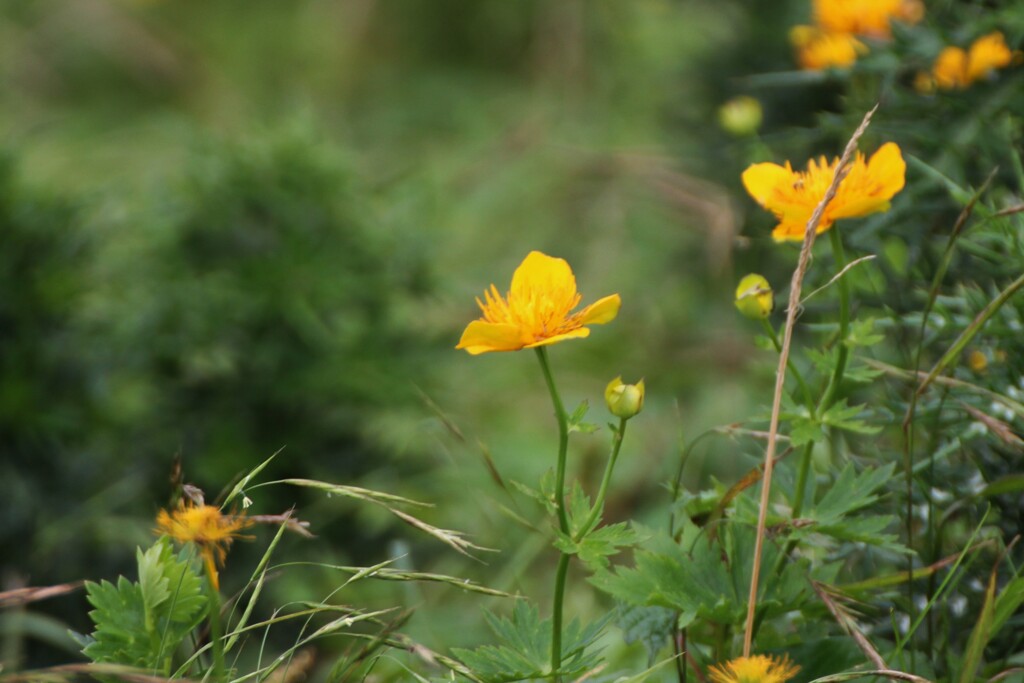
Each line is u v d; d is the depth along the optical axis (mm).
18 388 1672
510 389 2488
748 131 1689
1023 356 1432
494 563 1770
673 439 2141
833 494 1405
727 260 2115
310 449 1824
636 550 1407
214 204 1824
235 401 1814
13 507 1670
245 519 1381
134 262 1827
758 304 1396
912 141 1541
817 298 1538
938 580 1435
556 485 1369
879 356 1533
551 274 1371
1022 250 1438
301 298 1771
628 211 2742
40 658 1642
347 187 1880
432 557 1799
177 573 1394
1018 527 1431
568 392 2490
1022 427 1421
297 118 1917
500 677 1377
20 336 1687
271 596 1686
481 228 3051
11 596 1382
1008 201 1473
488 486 1979
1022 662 1411
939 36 1532
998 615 1382
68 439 1690
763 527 1372
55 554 1679
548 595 1690
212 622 1381
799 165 1688
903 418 1444
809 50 1637
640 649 1558
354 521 1804
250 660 1640
